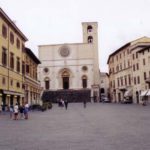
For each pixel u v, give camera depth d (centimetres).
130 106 5788
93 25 10656
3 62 4447
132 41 8262
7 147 1190
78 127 1989
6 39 4603
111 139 1355
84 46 10219
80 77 10138
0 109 4212
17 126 2177
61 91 9800
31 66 6694
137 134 1520
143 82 7381
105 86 14075
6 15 4434
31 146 1205
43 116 3319
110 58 10331
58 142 1302
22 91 5606
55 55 10275
